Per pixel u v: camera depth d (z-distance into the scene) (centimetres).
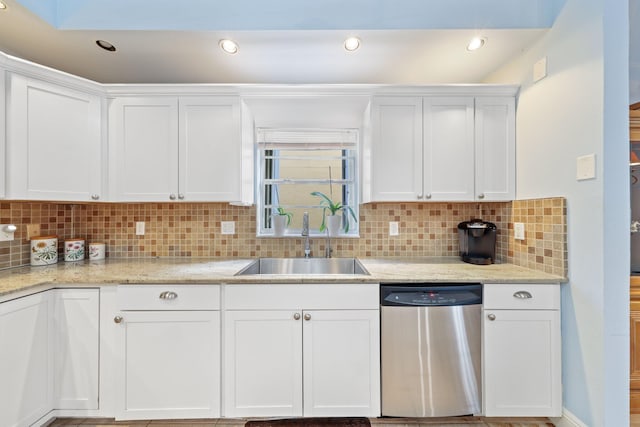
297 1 173
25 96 163
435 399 163
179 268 191
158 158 197
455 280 164
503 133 201
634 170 177
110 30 171
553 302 163
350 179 250
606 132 142
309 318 162
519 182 197
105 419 173
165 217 232
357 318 163
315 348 163
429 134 199
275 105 211
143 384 162
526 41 184
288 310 163
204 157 198
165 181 197
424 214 236
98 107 192
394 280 163
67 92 179
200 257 233
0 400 138
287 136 247
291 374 163
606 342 143
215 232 233
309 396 164
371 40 183
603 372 143
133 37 178
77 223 230
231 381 163
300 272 230
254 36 179
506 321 163
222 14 172
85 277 165
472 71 219
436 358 163
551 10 172
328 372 164
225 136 198
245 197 206
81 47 187
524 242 193
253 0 173
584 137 151
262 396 163
